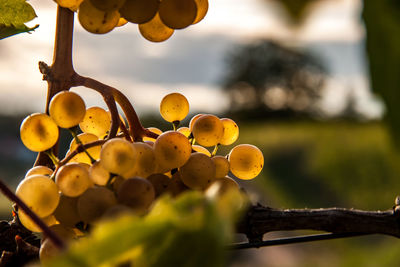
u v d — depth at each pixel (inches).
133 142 14.8
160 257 10.0
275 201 230.8
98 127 15.9
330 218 13.8
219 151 205.6
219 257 9.8
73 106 14.0
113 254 9.6
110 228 9.4
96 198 12.9
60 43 14.9
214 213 9.6
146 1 14.1
